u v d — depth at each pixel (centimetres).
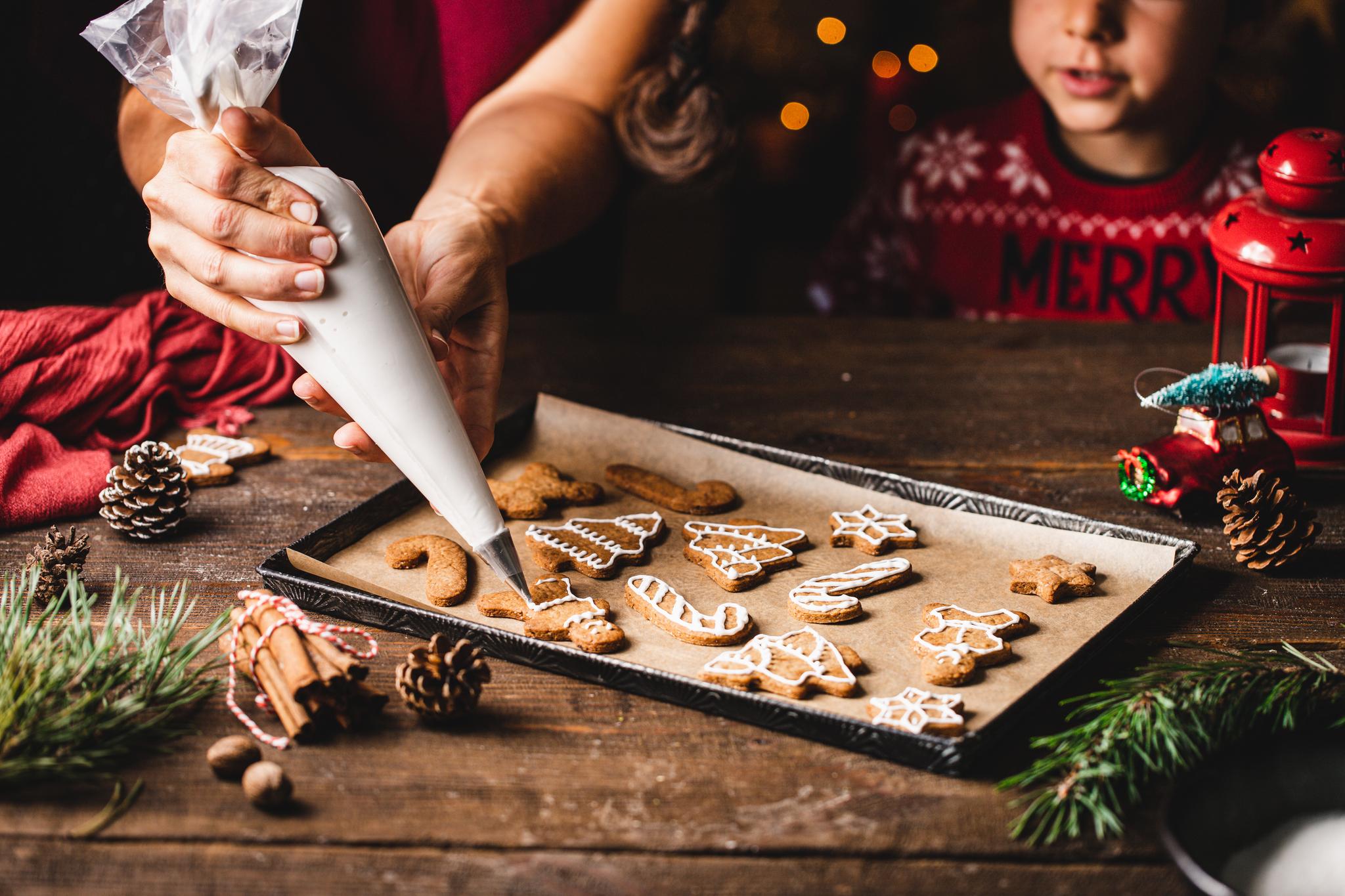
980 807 90
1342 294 117
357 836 88
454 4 144
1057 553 111
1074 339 151
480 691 95
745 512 118
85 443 124
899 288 213
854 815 90
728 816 90
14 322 123
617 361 146
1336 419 121
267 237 96
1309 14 192
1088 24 169
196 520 117
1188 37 170
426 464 101
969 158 199
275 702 94
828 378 143
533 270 208
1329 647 102
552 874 86
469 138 141
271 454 126
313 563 107
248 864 87
